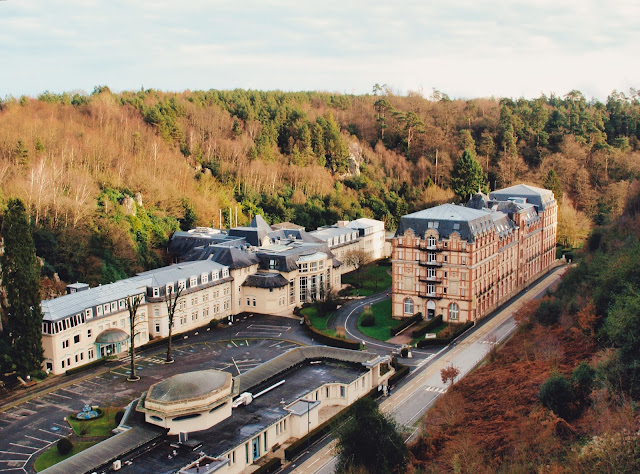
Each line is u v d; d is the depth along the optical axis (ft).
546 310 444.55
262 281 573.33
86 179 646.74
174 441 301.02
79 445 324.80
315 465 308.81
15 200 400.88
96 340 452.76
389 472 271.28
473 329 520.01
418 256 537.24
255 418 327.06
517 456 253.24
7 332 443.32
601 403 262.06
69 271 547.49
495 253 575.79
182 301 516.73
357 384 379.35
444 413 321.93
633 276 366.43
